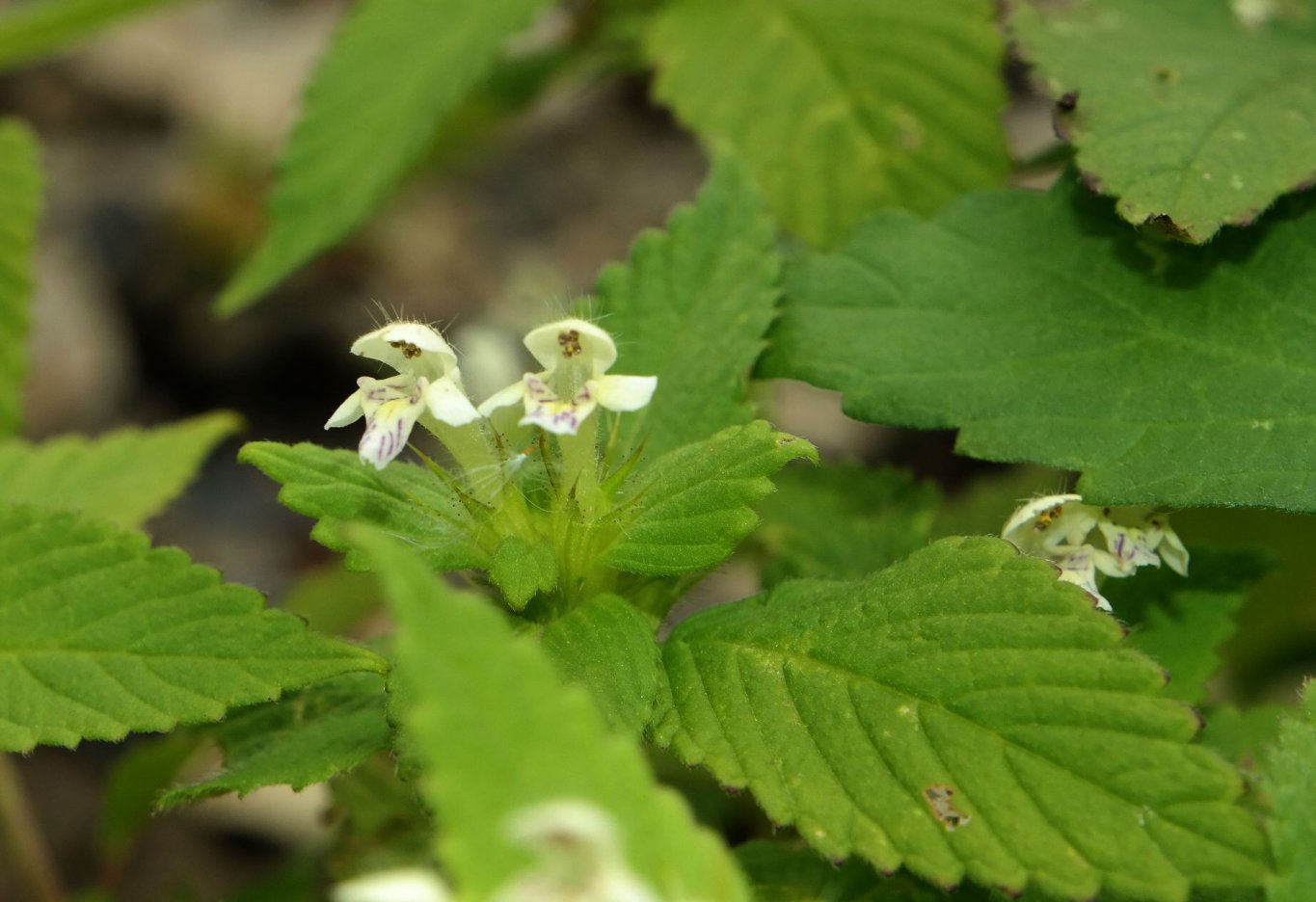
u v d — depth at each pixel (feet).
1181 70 0.90
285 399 1.65
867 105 1.01
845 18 1.02
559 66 1.12
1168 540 0.87
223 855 1.26
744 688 0.82
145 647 0.84
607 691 0.82
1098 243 0.89
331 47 1.04
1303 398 0.86
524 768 0.72
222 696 0.83
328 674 0.84
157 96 1.88
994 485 1.01
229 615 0.84
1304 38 0.94
